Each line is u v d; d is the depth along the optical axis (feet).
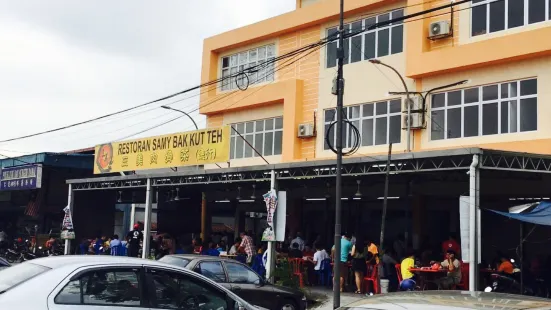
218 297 23.43
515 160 45.01
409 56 65.21
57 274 20.61
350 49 73.72
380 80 69.51
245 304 23.99
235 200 86.74
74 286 20.52
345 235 64.08
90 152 112.47
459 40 62.75
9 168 105.29
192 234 90.02
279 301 43.39
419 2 64.90
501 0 56.44
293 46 80.59
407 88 66.49
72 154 99.96
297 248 70.03
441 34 63.16
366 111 70.74
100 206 101.86
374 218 76.95
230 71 90.02
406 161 49.16
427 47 65.05
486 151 43.04
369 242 62.49
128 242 77.46
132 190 89.25
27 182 99.30
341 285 61.52
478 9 61.77
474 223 42.47
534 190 59.06
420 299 13.92
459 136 61.77
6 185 105.81
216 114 90.99
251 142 85.05
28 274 21.31
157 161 72.18
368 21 72.33
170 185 70.33
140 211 128.57
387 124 68.23
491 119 59.52
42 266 21.88
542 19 57.06
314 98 76.69
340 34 48.47
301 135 76.13
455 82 62.49
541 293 54.54
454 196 66.18
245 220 93.66
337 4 74.33
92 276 21.07
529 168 45.37
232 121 88.33
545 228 63.26
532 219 45.42
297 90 77.66
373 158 50.29
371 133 69.77
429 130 64.18
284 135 78.07
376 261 59.98
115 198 103.04
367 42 71.92
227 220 102.68
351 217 79.00
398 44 68.74
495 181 59.57
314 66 77.46
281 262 58.18
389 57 68.90
